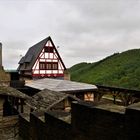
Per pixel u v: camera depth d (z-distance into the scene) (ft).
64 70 112.78
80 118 16.52
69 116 20.59
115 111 13.47
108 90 64.75
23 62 121.39
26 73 113.50
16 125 41.11
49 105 38.83
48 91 47.75
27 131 30.01
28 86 80.23
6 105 51.88
